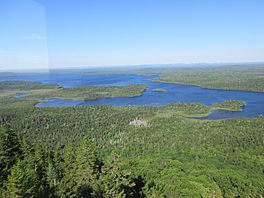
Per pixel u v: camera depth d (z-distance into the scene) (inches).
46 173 924.0
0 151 1002.1
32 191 596.7
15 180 566.9
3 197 561.6
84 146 1014.4
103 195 778.8
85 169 917.8
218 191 1332.4
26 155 1072.2
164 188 1323.8
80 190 810.8
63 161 1163.3
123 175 926.4
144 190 1098.7
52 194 723.4
